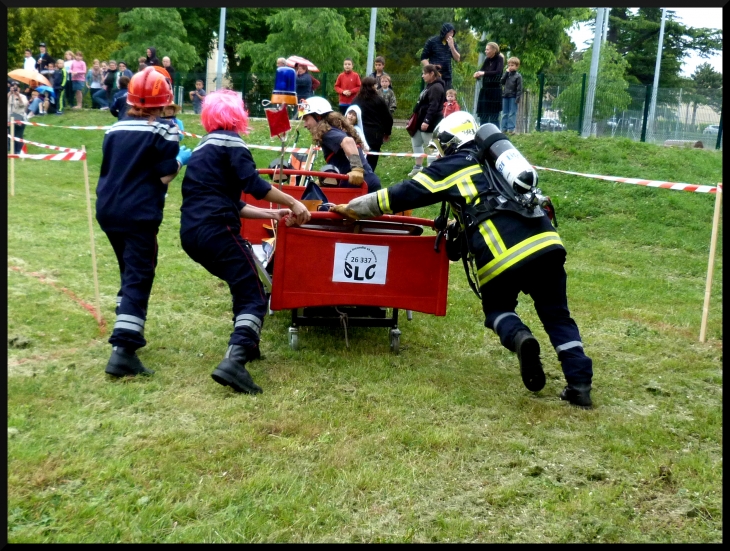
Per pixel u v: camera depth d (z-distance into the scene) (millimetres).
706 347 5719
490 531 3111
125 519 3051
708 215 10828
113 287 6422
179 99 23438
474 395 4547
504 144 4402
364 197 4598
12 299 5848
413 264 4945
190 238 4434
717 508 3324
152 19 28375
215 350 5109
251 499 3238
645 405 4578
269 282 5238
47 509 3082
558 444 3936
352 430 3961
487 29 20547
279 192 4590
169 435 3768
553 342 4520
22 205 10039
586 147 13555
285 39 24641
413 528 3102
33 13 30703
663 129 17578
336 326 5301
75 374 4500
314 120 6520
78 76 23766
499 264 4242
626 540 3074
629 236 10188
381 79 14242
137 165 4434
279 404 4242
